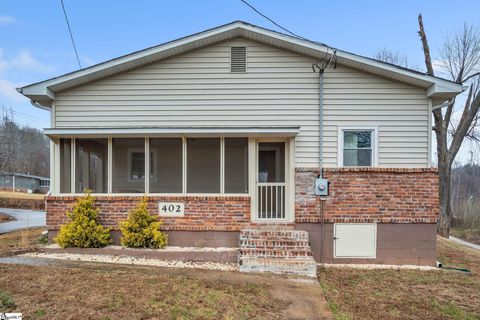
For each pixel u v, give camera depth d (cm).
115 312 400
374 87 795
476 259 868
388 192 760
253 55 811
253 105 806
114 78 816
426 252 753
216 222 769
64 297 439
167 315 401
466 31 1777
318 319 426
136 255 720
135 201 775
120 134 765
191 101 810
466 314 468
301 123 799
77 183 794
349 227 763
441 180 1612
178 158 815
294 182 776
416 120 789
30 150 5216
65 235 730
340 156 789
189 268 650
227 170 802
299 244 707
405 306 492
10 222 1697
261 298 484
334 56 768
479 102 1588
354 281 616
